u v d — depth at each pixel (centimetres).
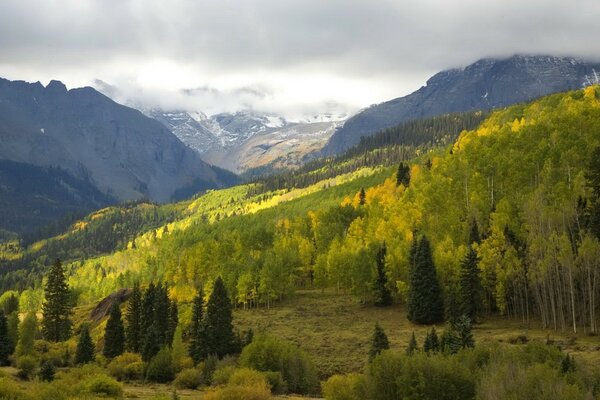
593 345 6625
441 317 9256
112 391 5666
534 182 11738
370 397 4322
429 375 4178
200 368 7588
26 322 10181
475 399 3975
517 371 3847
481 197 11600
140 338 10238
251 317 11050
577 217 8750
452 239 10444
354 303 11425
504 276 8481
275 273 11919
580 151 11331
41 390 5247
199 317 9600
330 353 8194
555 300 8419
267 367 6731
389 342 8169
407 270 10506
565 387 3591
